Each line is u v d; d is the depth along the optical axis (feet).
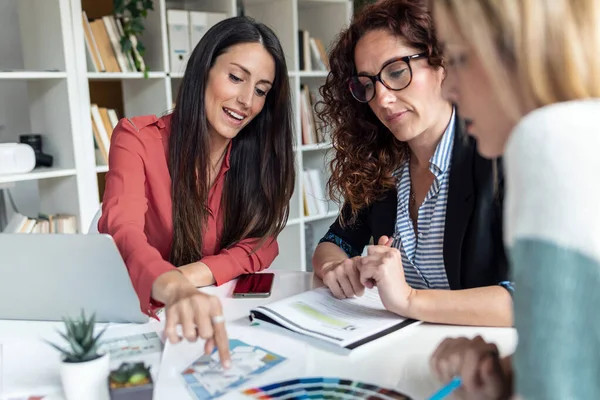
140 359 3.11
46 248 3.68
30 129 9.65
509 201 1.65
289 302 3.95
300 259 11.05
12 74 7.60
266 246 5.43
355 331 3.40
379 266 3.67
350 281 4.02
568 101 1.72
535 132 1.59
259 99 5.50
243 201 5.64
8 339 3.52
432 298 3.60
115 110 9.97
